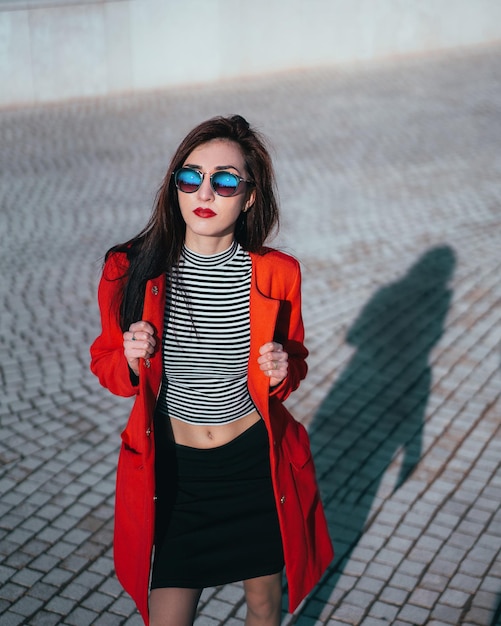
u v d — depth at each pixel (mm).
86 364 5875
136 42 15008
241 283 2646
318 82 15945
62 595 3639
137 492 2684
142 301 2572
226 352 2639
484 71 16469
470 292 6891
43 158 11375
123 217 9070
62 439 4898
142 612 2686
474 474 4496
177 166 2557
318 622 3465
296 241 8242
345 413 5125
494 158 11164
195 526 2660
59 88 14609
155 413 2729
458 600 3568
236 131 2570
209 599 3633
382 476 4488
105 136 12461
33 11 13938
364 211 9172
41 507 4254
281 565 2715
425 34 18016
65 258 7906
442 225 8633
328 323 6387
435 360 5781
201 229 2506
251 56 16312
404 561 3824
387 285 7086
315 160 11219
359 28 17297
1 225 8844
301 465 2826
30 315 6668
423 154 11430
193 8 15352
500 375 5566
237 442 2713
